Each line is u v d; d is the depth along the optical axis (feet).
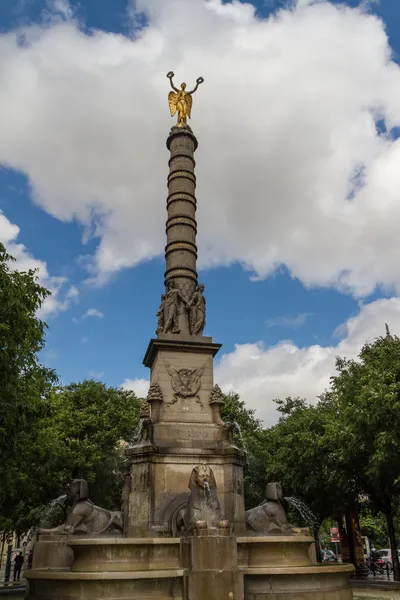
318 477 113.50
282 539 51.31
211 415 70.44
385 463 86.94
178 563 47.91
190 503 50.24
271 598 44.78
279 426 146.92
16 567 128.67
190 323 77.56
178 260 83.15
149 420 66.13
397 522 266.98
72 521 59.93
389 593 81.82
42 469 108.06
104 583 41.32
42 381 81.71
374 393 82.23
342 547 140.77
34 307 65.31
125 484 68.69
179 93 100.68
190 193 88.63
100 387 154.71
